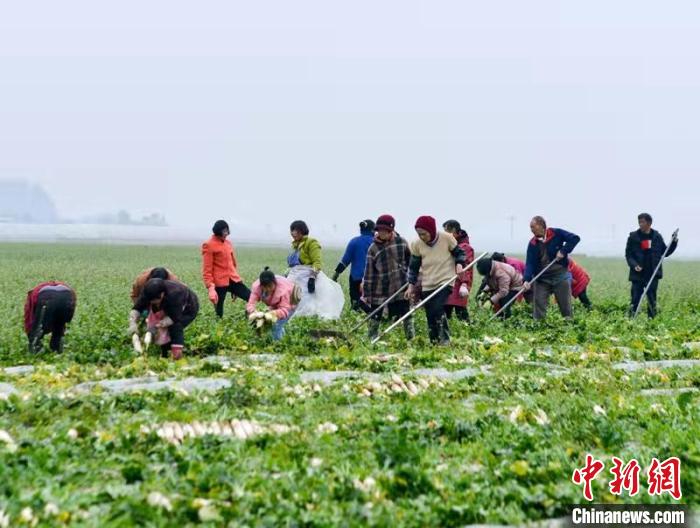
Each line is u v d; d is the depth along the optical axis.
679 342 34.19
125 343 31.95
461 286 37.88
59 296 30.00
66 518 13.42
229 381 24.70
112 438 17.80
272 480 15.38
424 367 27.94
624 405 21.52
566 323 38.44
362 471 15.95
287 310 32.31
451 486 15.38
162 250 136.25
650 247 44.16
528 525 14.20
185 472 15.84
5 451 16.34
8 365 28.70
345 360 27.94
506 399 23.02
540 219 39.41
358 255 40.53
